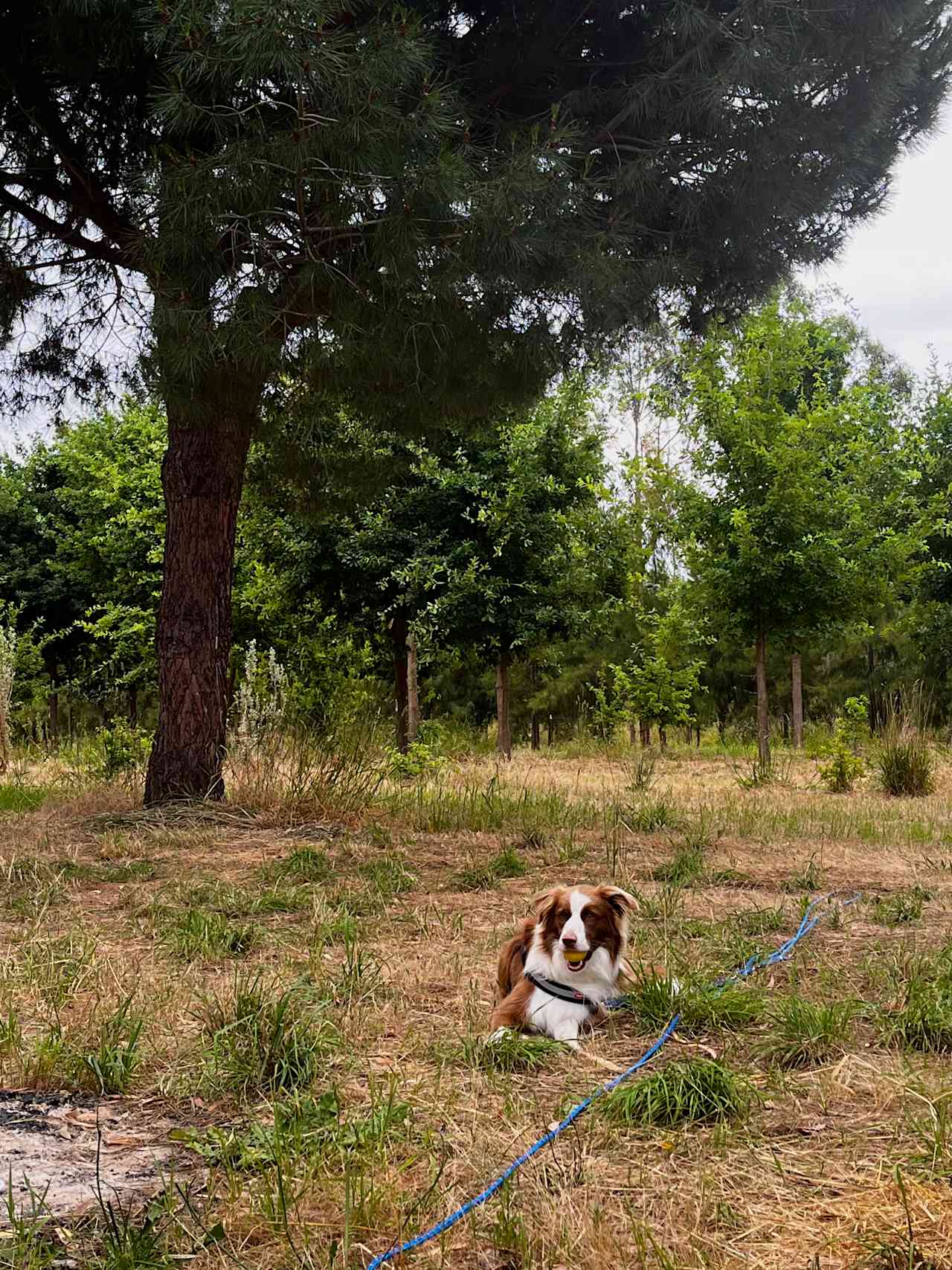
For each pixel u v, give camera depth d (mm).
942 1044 4539
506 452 19938
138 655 23891
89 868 8391
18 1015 4910
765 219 10055
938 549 23953
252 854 9031
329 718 12445
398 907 7348
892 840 10492
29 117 9773
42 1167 3426
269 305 8188
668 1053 4457
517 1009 4777
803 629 17922
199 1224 3006
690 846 9539
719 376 17750
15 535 29797
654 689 21094
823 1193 3162
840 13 8812
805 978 5539
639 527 20953
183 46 7359
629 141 9523
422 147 7707
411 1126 3633
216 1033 4406
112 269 11203
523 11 9562
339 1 7363
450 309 8531
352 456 12406
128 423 23219
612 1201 3145
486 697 35781
